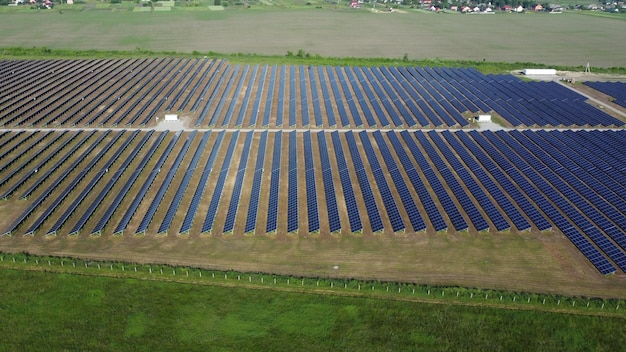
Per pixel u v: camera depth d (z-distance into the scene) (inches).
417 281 2361.0
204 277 2368.4
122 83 5536.4
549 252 2556.6
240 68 6225.4
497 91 5226.4
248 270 2431.1
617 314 2146.9
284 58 6796.3
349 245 2623.0
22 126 4170.8
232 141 3922.2
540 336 2041.1
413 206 2923.2
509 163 3503.9
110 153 3693.4
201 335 2038.6
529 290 2294.5
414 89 5295.3
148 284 2321.6
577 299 2197.3
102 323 2089.1
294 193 3100.4
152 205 2967.5
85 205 2984.7
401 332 2060.8
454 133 4067.4
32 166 3454.7
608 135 3964.1
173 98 4997.5
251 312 2160.4
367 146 3774.6
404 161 3521.2
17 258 2455.7
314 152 3740.2
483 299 2233.0
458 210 2923.2
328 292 2288.4
